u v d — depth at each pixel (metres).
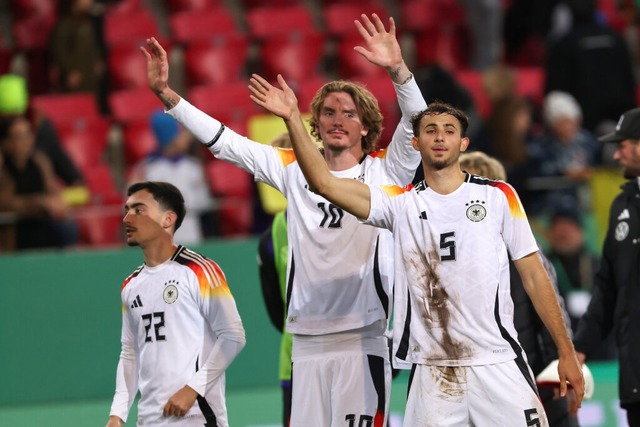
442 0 53.09
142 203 21.00
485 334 19.48
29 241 35.00
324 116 21.59
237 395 34.78
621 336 23.34
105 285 34.78
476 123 41.34
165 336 20.72
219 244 34.91
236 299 35.00
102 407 34.03
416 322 19.72
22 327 34.34
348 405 21.28
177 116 21.42
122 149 44.91
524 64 52.28
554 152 38.62
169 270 20.92
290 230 21.72
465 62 52.66
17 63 48.88
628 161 23.69
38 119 38.31
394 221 19.92
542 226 35.97
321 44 50.50
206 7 52.66
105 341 34.78
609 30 45.31
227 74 49.34
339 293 21.28
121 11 50.53
